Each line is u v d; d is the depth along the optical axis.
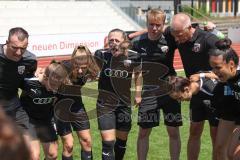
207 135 6.57
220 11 33.16
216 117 4.30
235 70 3.57
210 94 4.12
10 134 0.89
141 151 4.68
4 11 20.73
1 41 14.05
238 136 3.79
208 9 32.84
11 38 3.70
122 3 25.66
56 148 4.41
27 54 4.07
